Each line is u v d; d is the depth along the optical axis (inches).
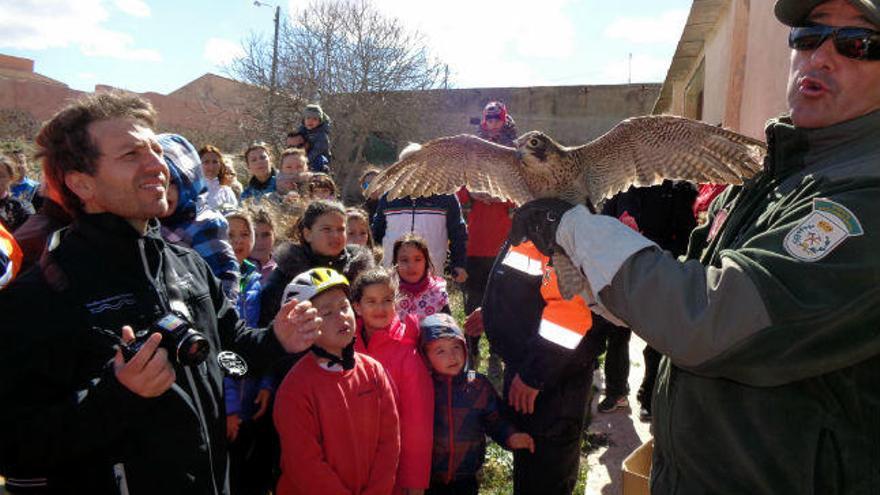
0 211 235.9
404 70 790.5
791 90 71.8
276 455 126.5
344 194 761.6
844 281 56.5
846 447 60.9
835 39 65.9
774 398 63.4
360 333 131.1
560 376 115.2
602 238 69.4
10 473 68.4
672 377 74.2
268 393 126.5
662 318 63.1
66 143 71.9
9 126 683.4
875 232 56.5
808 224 59.8
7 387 64.4
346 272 145.7
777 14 71.9
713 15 346.3
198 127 844.6
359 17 772.0
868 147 64.9
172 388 72.1
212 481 75.5
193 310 81.0
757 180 75.2
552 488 121.4
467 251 248.7
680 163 91.4
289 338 85.6
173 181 123.9
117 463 68.9
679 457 71.6
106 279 71.5
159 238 80.0
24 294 67.4
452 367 126.0
